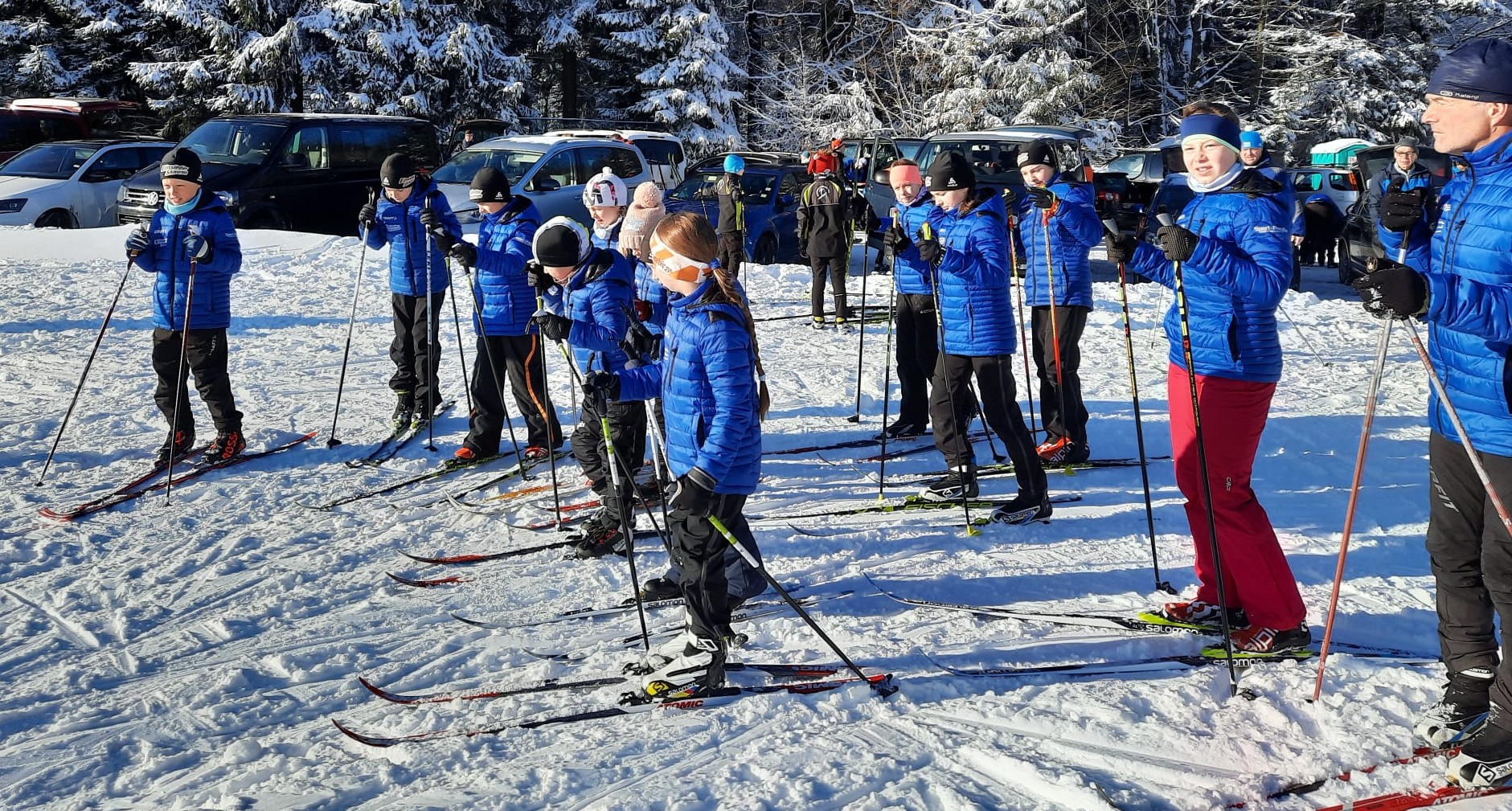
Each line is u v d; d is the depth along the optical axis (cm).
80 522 508
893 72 2845
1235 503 366
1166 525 521
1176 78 2864
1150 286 1266
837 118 2795
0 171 1596
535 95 3041
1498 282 275
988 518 525
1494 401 281
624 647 388
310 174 1466
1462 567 306
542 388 601
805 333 988
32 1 2728
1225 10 2927
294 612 419
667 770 304
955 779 299
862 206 538
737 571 401
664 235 327
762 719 335
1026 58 2570
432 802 287
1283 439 661
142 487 559
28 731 331
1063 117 2591
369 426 677
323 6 2594
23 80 2692
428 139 1605
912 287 647
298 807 284
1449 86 275
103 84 2767
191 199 572
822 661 375
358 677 368
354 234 1519
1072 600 432
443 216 635
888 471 613
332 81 2656
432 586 446
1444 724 311
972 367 531
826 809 284
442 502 550
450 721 336
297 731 332
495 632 404
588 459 479
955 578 457
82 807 292
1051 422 621
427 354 647
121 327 939
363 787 295
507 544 494
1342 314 1058
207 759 317
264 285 1151
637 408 469
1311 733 323
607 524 478
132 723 336
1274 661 370
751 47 3147
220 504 539
